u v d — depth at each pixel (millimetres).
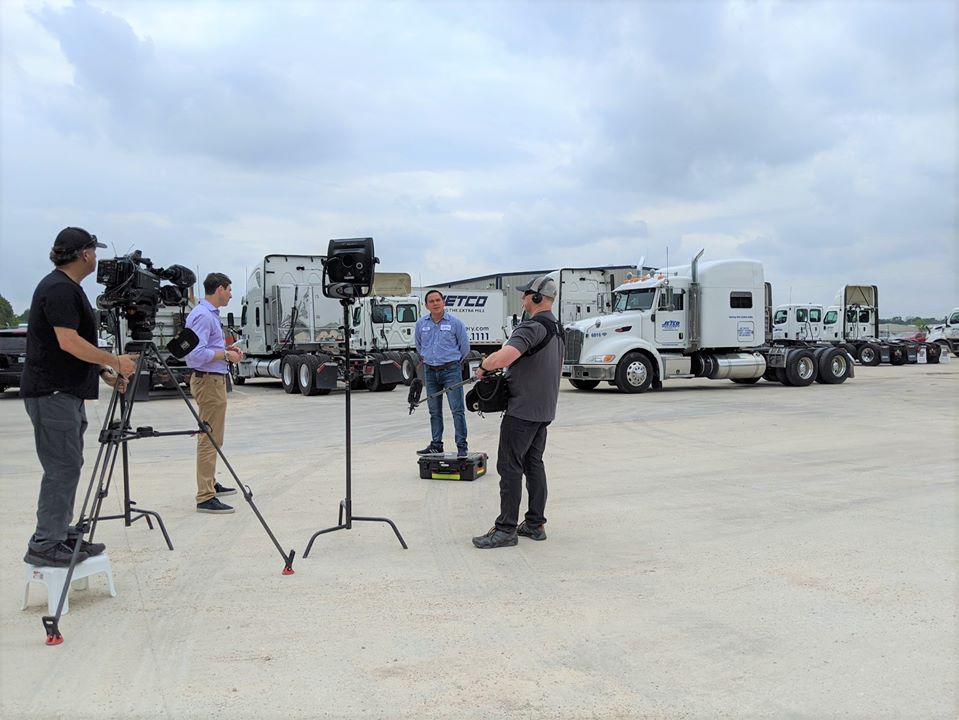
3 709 2916
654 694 2996
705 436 10148
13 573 4578
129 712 2887
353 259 4852
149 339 4652
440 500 6504
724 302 18109
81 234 3938
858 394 16688
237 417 13500
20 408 15867
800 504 6184
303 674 3189
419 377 8070
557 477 7375
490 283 46594
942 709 2863
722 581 4324
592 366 17047
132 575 4512
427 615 3842
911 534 5254
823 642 3477
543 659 3320
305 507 6258
